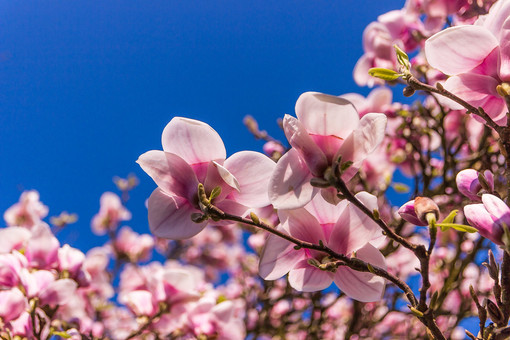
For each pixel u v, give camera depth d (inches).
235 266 164.4
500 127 50.3
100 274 87.7
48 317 69.9
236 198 52.6
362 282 52.8
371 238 52.7
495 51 50.7
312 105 50.1
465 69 51.4
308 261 52.1
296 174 50.6
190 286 77.7
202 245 164.1
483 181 52.0
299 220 52.7
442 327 104.0
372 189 100.4
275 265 52.7
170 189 52.3
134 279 96.7
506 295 50.8
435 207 50.3
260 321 118.7
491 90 51.3
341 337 124.4
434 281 111.9
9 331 65.7
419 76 89.6
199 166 52.4
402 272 110.0
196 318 78.0
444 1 80.4
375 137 49.8
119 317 112.1
